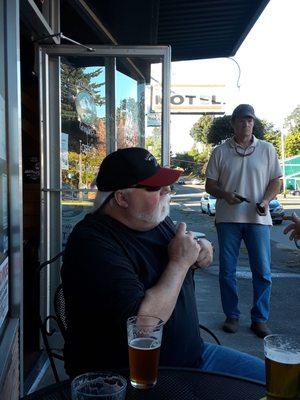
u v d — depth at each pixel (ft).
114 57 12.91
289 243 40.68
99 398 3.92
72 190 13.15
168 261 6.52
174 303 5.92
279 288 21.72
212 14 18.93
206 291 20.99
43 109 12.42
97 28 15.89
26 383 10.34
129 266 5.98
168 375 5.32
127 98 13.64
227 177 14.35
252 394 4.98
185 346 6.42
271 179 14.46
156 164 6.66
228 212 14.32
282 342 4.71
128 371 5.35
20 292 7.31
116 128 13.65
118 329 5.57
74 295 5.84
